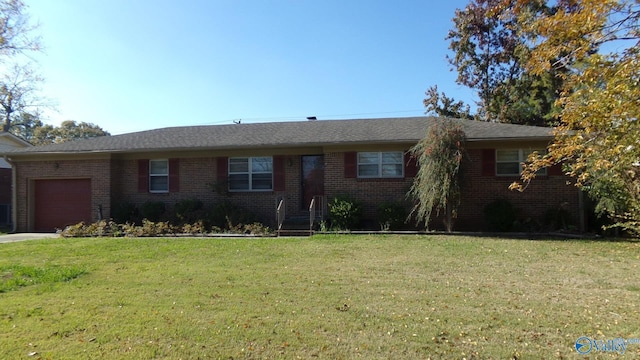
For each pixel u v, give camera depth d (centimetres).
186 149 1591
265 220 1595
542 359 410
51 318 541
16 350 440
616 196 1073
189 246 1130
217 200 1623
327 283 713
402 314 546
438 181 1284
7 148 2859
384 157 1509
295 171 1588
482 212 1441
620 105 364
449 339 462
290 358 418
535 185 1417
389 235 1305
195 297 631
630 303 587
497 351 429
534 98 2462
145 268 852
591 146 418
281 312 556
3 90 3020
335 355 425
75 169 1672
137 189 1677
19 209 1711
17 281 730
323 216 1488
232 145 1564
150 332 488
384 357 419
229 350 438
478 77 2827
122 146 1650
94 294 654
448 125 1317
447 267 840
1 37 1595
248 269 834
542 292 648
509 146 1434
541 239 1203
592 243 1119
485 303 590
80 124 5706
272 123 1952
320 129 1720
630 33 389
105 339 468
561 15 395
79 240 1284
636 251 995
